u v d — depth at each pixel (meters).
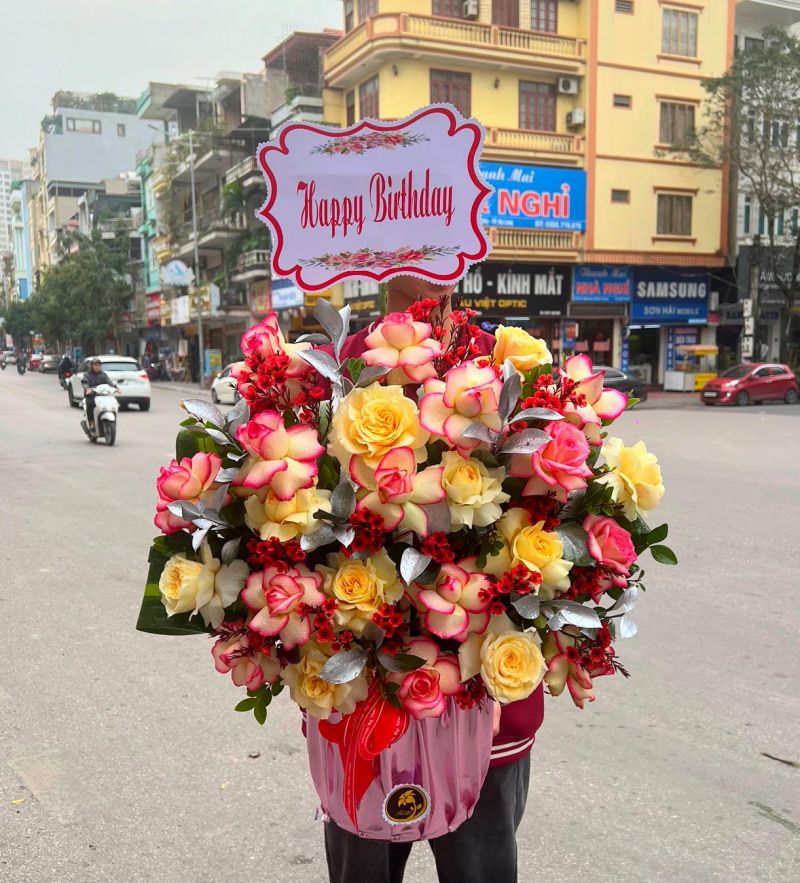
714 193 25.56
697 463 10.54
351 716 1.34
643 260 24.69
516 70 22.25
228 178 28.11
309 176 1.57
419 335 1.34
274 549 1.24
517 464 1.29
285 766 2.95
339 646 1.29
